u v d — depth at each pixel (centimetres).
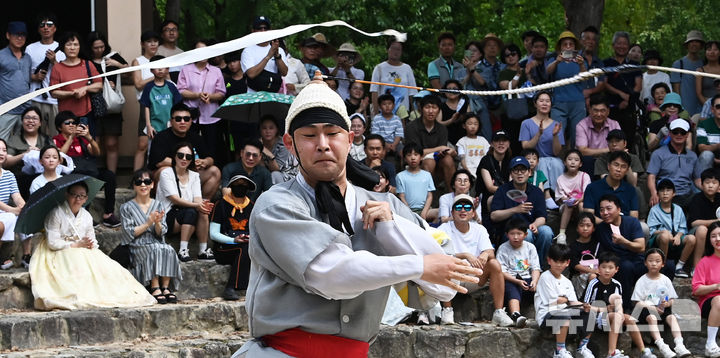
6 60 1673
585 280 1516
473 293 1527
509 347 1407
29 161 1546
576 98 1947
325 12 3278
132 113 1859
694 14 4109
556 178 1797
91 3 2002
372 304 575
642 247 1552
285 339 570
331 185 566
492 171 1758
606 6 4331
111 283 1370
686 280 1619
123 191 1741
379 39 3588
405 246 556
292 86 1869
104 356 1190
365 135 2038
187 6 3084
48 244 1366
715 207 1670
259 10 3008
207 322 1380
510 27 3991
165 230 1466
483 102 1981
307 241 532
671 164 1805
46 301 1324
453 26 3962
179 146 1575
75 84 1695
